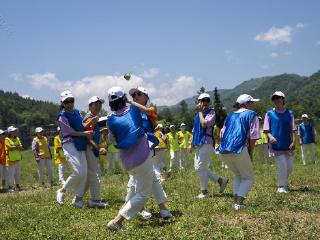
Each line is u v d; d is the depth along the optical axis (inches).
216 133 688.4
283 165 427.5
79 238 274.1
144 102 326.3
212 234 265.3
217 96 2529.5
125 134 287.6
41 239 278.4
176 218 321.4
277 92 430.3
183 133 874.8
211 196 413.4
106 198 443.8
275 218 301.6
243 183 350.6
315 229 270.8
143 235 271.4
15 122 4173.2
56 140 687.7
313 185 483.8
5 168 690.8
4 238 285.3
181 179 591.5
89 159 399.2
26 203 462.6
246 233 264.7
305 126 820.0
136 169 286.7
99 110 403.2
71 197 471.2
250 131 346.3
